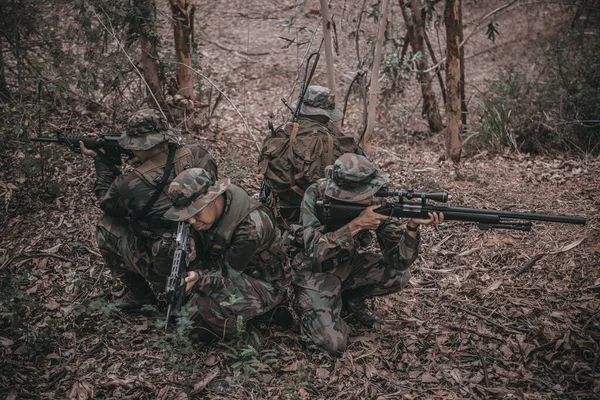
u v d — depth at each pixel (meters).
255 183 5.81
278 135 4.32
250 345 3.71
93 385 3.47
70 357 3.70
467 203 5.63
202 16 10.76
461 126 6.87
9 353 3.69
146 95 6.63
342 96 8.64
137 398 3.42
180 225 3.51
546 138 7.16
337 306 3.87
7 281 3.99
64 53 6.20
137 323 4.05
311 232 3.72
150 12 6.07
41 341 3.72
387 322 4.15
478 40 10.88
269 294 3.79
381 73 7.60
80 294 4.30
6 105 5.58
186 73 6.41
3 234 4.89
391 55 7.22
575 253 4.79
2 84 5.99
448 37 6.38
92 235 4.92
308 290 3.87
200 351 3.81
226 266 3.66
